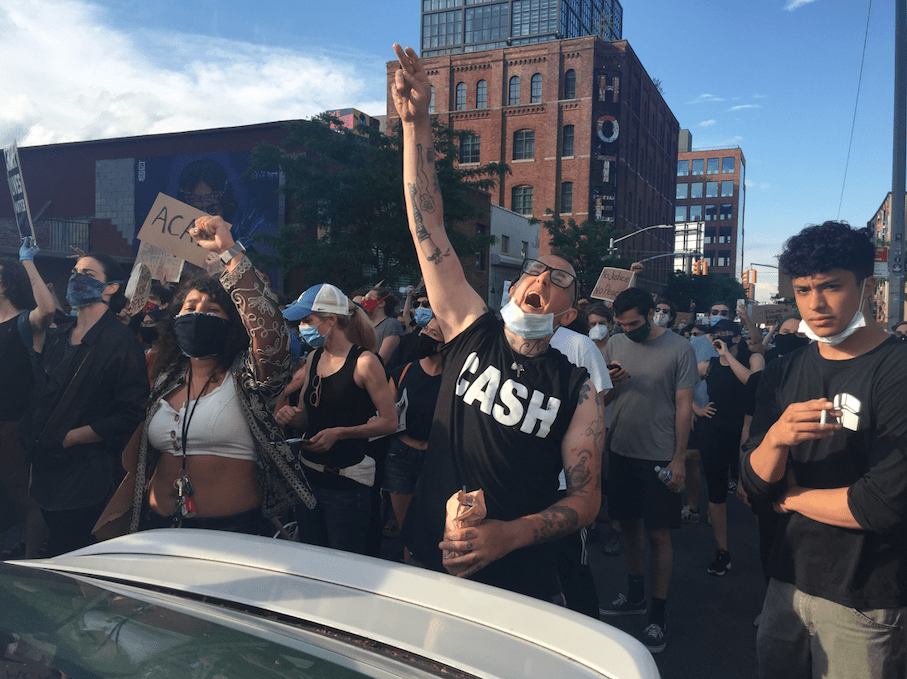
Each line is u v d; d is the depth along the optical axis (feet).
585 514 5.74
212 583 4.69
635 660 3.67
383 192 57.36
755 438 6.67
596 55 146.51
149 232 11.33
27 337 11.89
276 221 73.56
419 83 6.63
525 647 3.83
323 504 10.38
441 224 6.85
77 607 4.02
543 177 147.23
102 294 9.98
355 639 3.92
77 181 82.28
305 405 10.60
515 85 150.61
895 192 40.63
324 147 56.90
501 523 5.30
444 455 6.16
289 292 70.79
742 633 12.53
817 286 5.89
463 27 234.79
